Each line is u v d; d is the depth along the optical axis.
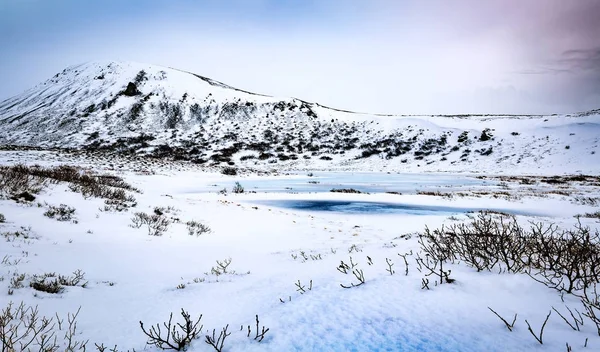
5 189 9.61
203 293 4.29
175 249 7.74
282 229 11.31
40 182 11.46
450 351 1.91
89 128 81.75
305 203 19.78
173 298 4.14
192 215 12.68
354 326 2.36
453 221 11.28
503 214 11.93
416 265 3.88
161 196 16.53
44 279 4.61
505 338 1.96
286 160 70.94
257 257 7.23
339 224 12.67
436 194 24.42
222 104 102.19
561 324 2.07
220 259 7.04
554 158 58.69
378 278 3.44
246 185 31.94
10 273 4.60
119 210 10.91
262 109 101.62
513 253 3.51
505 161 61.66
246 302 3.60
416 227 11.29
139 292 4.58
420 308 2.51
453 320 2.27
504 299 2.54
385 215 15.41
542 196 22.86
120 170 33.31
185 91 106.75
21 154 34.91
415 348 1.98
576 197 22.17
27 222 7.86
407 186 33.56
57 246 6.55
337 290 3.25
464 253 3.89
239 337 2.48
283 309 2.94
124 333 3.00
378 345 2.07
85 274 5.26
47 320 3.26
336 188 30.06
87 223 8.96
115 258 6.39
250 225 11.78
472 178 45.12
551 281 2.82
